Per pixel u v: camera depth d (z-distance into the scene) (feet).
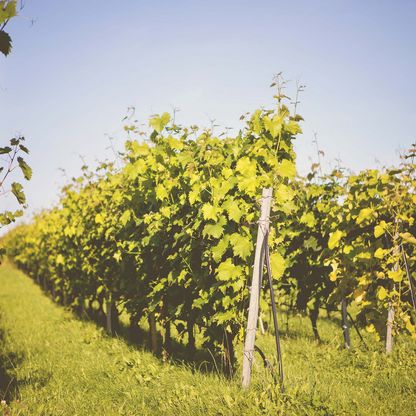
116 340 28.66
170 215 22.17
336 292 24.39
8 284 79.56
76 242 38.01
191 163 19.76
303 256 27.94
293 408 14.35
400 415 15.34
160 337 27.45
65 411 17.16
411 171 21.67
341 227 24.22
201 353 24.57
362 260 22.88
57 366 23.27
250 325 16.34
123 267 28.45
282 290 29.30
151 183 23.15
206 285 19.69
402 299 22.72
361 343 26.66
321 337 29.66
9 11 9.55
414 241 21.06
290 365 21.35
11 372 22.57
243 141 18.85
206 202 19.24
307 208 27.81
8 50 10.05
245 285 18.08
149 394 18.16
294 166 16.97
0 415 16.05
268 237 17.26
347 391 17.48
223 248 17.95
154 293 23.35
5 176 12.34
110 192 30.42
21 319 39.81
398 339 25.79
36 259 64.80
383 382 18.78
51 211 53.21
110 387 19.47
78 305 42.39
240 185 17.16
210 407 15.10
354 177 23.71
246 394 15.58
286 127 17.20
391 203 21.80
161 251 24.04
